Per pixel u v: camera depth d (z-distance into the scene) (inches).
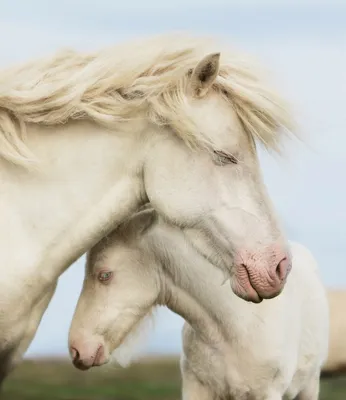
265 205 335.6
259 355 457.4
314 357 517.3
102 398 741.9
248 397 466.0
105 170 334.0
